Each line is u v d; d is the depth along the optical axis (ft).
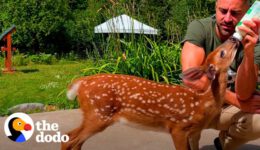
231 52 11.26
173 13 49.34
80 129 12.28
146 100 11.68
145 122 11.88
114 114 12.04
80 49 75.97
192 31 12.94
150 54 26.23
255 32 11.26
